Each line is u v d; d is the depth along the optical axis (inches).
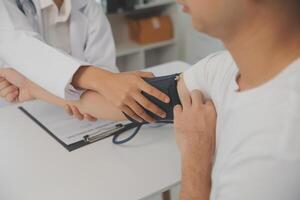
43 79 44.6
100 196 34.6
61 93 43.2
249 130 20.1
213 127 29.7
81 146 42.3
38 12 57.4
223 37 21.3
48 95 47.7
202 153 29.6
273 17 19.6
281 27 19.8
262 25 20.0
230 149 21.2
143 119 40.4
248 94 21.2
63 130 45.6
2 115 49.6
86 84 42.7
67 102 45.9
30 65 46.1
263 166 19.0
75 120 47.8
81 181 36.7
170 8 126.7
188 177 29.4
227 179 20.9
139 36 123.1
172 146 42.0
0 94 51.3
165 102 38.0
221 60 31.1
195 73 35.1
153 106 38.5
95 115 44.6
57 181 36.8
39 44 47.9
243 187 19.6
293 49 20.3
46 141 43.5
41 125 46.9
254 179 19.2
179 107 32.5
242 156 20.0
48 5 57.1
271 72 20.8
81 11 64.4
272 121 19.4
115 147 42.0
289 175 18.4
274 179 18.7
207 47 118.2
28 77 46.8
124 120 44.3
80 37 63.9
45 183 36.6
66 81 42.3
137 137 43.8
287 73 20.0
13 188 36.0
